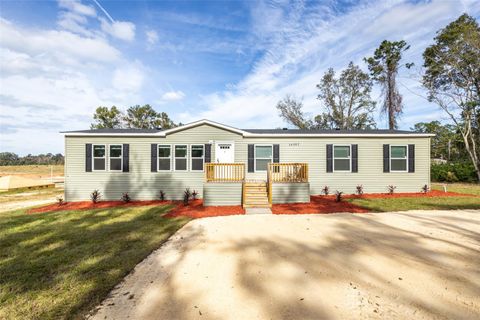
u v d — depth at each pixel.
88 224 7.45
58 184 22.42
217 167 12.20
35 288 3.56
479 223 7.01
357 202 10.61
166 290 3.51
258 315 2.89
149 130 14.12
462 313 2.90
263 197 10.66
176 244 5.60
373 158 13.08
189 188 12.58
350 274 3.95
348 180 13.02
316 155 13.02
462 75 18.98
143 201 12.11
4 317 2.90
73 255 4.87
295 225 7.13
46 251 5.11
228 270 4.16
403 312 2.93
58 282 3.74
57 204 11.38
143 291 3.48
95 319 2.85
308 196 10.98
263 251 5.05
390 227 6.69
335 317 2.84
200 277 3.91
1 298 3.29
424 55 20.59
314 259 4.58
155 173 12.50
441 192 13.20
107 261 4.55
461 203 10.03
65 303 3.18
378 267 4.20
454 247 5.11
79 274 4.01
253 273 4.03
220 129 12.77
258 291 3.45
